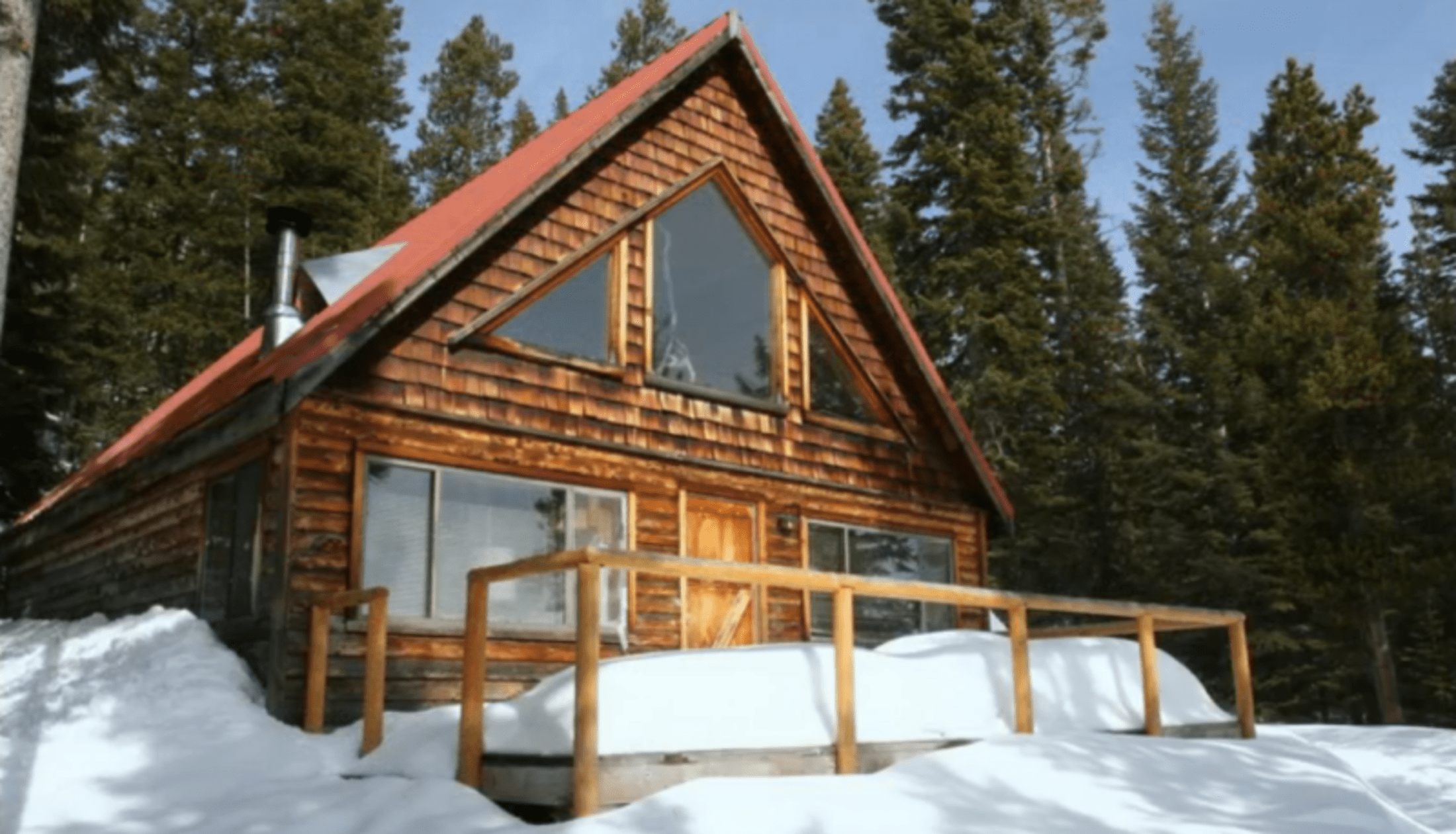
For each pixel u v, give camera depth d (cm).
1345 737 1317
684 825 562
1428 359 2591
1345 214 2705
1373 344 2548
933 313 3023
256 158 3238
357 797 657
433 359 1052
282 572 920
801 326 1397
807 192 1441
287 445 948
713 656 747
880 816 595
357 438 984
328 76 3562
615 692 678
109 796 685
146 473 1203
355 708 938
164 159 3378
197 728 802
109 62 1859
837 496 1390
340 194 3278
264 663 928
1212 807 686
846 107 3775
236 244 3181
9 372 1934
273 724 838
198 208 3231
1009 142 3077
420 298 1049
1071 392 3653
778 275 1384
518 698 702
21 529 1598
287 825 620
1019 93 3266
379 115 4203
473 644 664
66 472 2059
